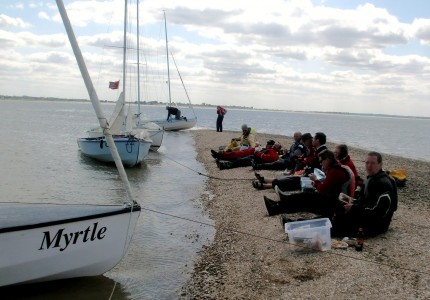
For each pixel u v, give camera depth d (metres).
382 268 7.34
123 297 7.29
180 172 20.53
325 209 9.43
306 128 82.12
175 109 48.72
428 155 36.28
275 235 9.60
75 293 7.34
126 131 24.31
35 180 18.12
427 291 6.48
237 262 8.54
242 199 13.66
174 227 11.32
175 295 7.40
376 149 39.09
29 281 7.14
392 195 8.55
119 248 7.66
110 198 14.79
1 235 6.58
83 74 7.00
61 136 41.41
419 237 8.80
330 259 7.84
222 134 43.41
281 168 17.38
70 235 7.12
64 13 6.76
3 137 37.94
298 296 6.68
